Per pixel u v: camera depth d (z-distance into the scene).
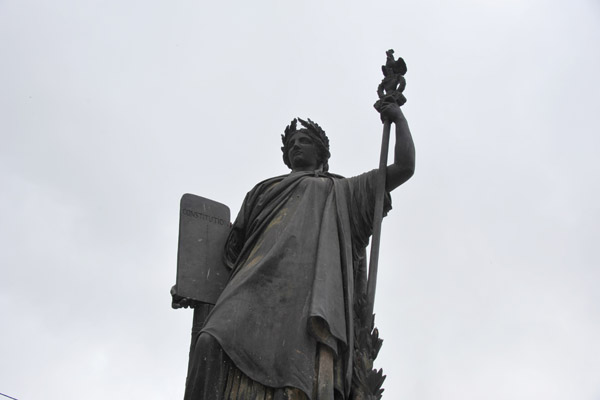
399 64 19.70
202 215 19.34
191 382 15.81
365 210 18.33
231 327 16.06
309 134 20.20
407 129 18.70
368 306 17.11
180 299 18.23
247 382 15.70
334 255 17.34
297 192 18.52
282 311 16.41
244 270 17.25
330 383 15.78
